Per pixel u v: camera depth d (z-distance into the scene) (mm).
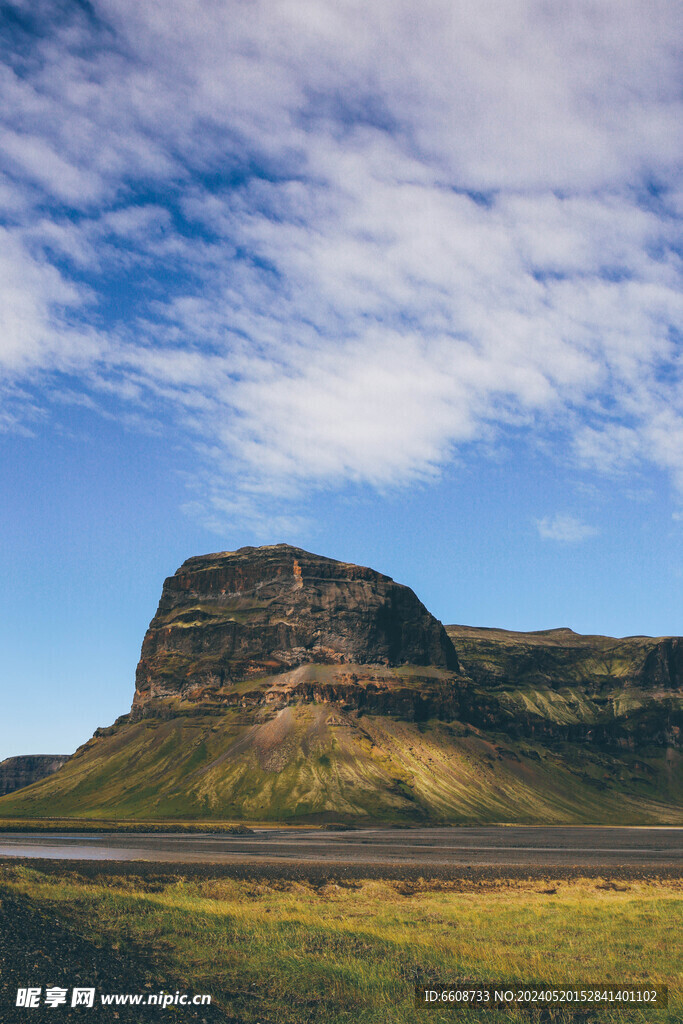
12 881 61344
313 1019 34281
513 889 81562
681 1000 37062
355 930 50594
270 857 120938
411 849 148250
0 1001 31188
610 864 117750
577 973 41594
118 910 50406
